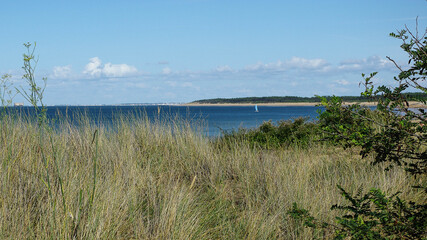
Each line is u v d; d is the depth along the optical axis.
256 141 9.39
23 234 3.17
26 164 4.47
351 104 2.93
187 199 4.72
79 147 5.91
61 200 3.54
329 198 4.78
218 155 7.23
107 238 3.43
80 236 3.24
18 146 4.92
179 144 7.22
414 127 2.91
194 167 6.52
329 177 5.95
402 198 4.87
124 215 4.02
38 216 3.61
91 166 4.81
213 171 6.33
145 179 5.40
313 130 8.88
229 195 5.56
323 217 4.30
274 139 9.60
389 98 2.80
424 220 2.67
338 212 4.39
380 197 2.80
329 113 2.90
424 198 4.95
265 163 6.46
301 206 4.55
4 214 3.31
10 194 3.71
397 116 2.82
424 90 2.70
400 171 5.71
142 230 3.76
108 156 5.93
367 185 5.20
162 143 7.40
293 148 8.62
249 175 6.03
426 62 2.59
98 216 3.50
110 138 6.92
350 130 2.87
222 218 4.64
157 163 6.60
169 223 3.78
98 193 3.89
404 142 2.86
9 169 4.11
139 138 7.47
